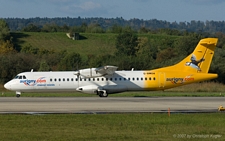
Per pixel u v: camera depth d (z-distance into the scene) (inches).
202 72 4571.9
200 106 3228.3
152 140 1844.2
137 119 2476.6
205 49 4544.8
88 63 7834.6
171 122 2369.6
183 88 5984.3
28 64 7470.5
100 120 2433.6
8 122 2358.5
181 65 4608.8
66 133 2006.6
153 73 4591.5
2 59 7411.4
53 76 4574.3
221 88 5984.3
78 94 4950.8
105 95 4478.3
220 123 2332.7
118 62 7367.1
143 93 5172.2
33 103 3484.3
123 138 1883.6
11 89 4510.3
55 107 3132.4
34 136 1924.2
